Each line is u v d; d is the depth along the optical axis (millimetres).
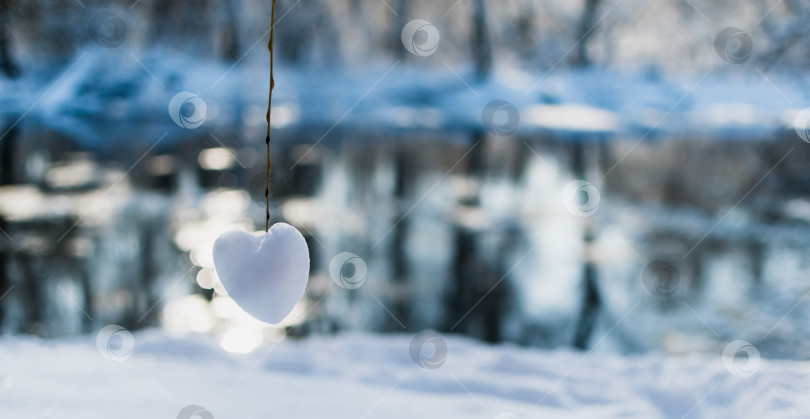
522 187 10180
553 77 17172
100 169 10266
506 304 5441
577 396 2625
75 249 6551
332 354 3102
